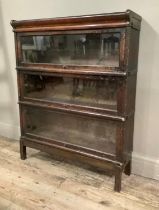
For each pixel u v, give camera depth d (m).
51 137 1.96
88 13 1.87
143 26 1.67
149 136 1.83
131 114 1.71
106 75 1.52
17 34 1.84
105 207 1.53
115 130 1.63
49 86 1.92
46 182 1.79
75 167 2.01
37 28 1.72
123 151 1.62
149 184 1.79
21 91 1.97
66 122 1.97
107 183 1.79
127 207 1.53
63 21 1.58
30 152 2.28
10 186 1.74
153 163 1.83
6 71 2.48
